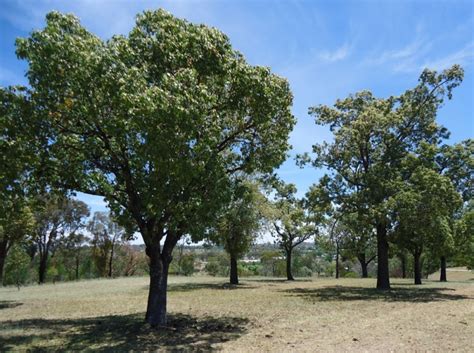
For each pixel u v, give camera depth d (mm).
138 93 8398
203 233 10945
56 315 14234
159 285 11711
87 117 9781
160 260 11773
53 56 8898
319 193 23469
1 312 15227
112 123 9453
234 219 27453
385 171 21953
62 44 8859
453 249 26406
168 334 10430
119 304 17188
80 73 8875
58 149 10273
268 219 29984
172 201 10117
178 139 8570
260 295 20578
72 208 48719
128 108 8328
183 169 8891
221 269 57938
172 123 8414
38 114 9438
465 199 25109
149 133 8531
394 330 10734
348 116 24188
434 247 25469
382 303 16922
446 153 24406
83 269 58281
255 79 10750
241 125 12359
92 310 15398
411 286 27453
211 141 9336
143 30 10906
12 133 9359
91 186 11320
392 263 56688
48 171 10695
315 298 19031
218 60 10570
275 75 12211
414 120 23672
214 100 9984
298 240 39531
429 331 10594
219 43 10844
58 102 9594
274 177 15469
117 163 11156
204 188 10391
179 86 8750
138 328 11219
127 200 11688
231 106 11438
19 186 9891
